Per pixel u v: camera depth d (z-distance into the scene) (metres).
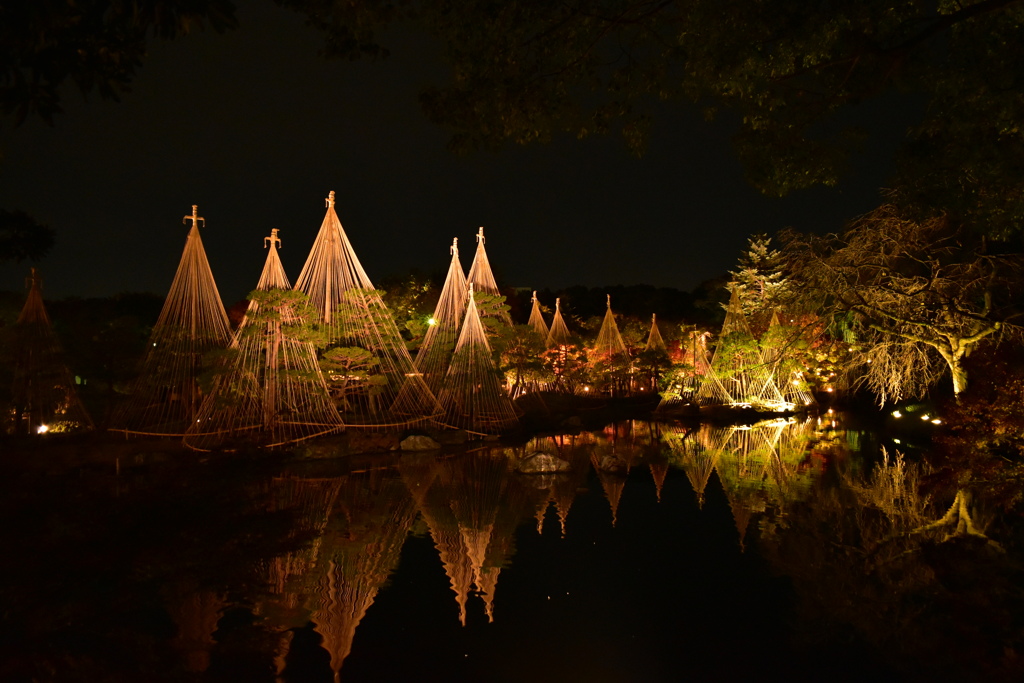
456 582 12.74
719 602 11.79
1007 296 24.02
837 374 42.69
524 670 9.25
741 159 12.95
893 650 9.84
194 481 17.17
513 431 34.34
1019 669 9.15
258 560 13.16
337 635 10.24
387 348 32.44
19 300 27.52
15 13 4.95
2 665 8.61
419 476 23.25
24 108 5.28
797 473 22.84
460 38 11.29
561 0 10.83
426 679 8.99
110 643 9.41
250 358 26.03
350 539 15.40
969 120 11.60
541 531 16.30
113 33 5.45
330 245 30.06
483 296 36.25
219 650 9.48
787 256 26.92
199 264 27.56
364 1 9.45
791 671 9.29
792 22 10.55
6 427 22.44
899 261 25.06
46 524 12.34
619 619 11.06
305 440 25.88
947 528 15.47
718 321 69.38
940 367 26.67
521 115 11.70
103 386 28.59
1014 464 16.25
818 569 13.26
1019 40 10.77
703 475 23.00
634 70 11.70
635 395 52.25
